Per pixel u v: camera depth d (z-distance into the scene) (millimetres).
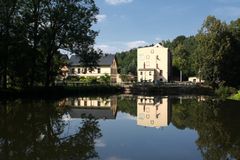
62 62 64375
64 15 53219
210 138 20156
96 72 114250
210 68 69875
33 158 15414
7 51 44469
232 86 70750
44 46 53188
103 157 15672
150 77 106938
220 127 24359
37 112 32188
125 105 45594
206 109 37375
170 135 21328
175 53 130750
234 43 71438
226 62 69312
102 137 20672
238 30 73812
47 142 18938
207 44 70188
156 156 15820
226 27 71000
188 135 21281
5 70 46281
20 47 45531
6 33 45156
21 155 15930
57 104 41219
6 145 18000
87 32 56438
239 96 52875
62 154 16203
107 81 91688
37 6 51688
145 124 26625
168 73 110375
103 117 31484
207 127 24375
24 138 19922
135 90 82062
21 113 30844
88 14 56062
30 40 50312
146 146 18016
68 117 30250
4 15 45281
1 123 25062
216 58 68812
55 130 22922
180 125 25656
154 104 46938
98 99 55625
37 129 23062
